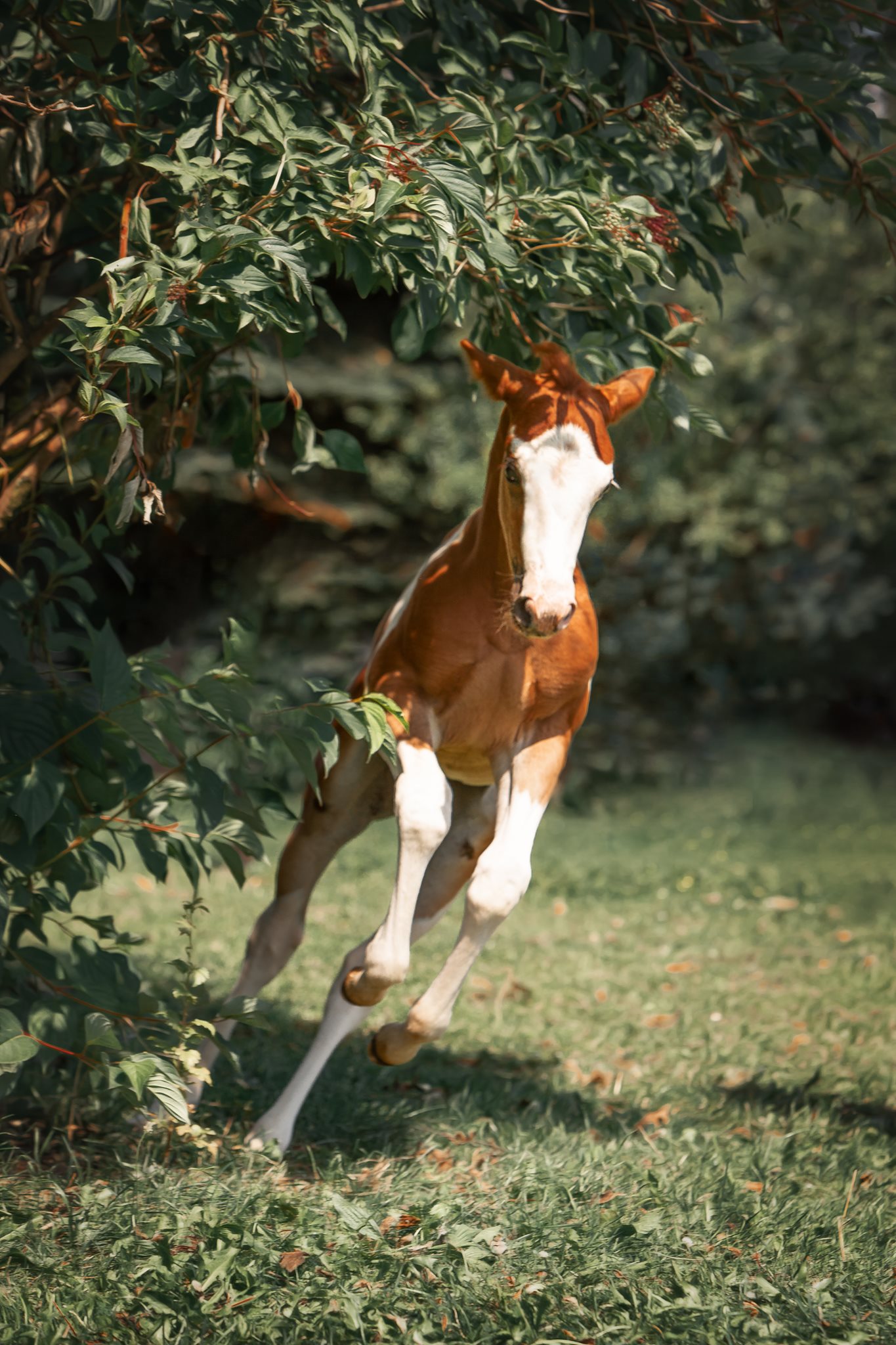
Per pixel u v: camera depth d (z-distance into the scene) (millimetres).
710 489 14000
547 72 3930
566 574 3168
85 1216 3203
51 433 4035
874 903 9742
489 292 4117
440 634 3680
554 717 3848
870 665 17172
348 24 3324
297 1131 4312
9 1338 2648
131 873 9750
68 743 3707
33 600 4070
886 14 4488
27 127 3719
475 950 3613
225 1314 2766
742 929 8805
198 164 3195
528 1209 3426
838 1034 6180
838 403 14844
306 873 4398
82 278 5336
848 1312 3004
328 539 14031
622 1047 5914
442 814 3611
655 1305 2891
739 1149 4305
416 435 13078
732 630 14750
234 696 3572
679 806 13828
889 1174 4148
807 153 4230
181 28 3451
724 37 4344
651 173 4031
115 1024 3689
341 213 3154
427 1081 5098
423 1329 2715
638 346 4172
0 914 3389
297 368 13039
